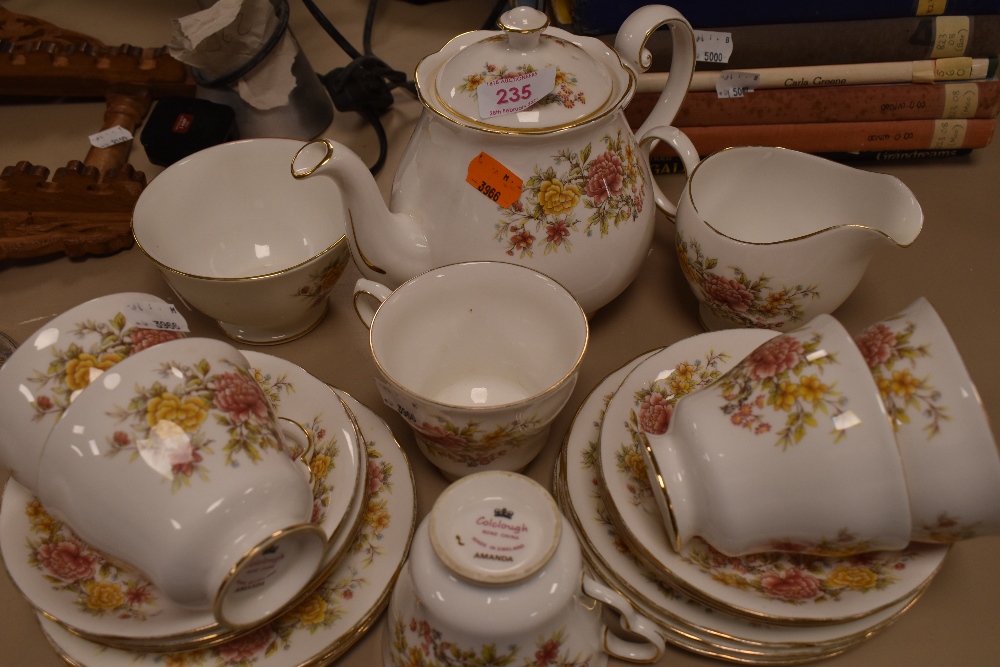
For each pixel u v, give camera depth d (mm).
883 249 901
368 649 589
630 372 659
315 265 745
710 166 811
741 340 682
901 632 593
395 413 758
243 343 831
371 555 592
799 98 937
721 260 719
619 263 720
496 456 638
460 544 487
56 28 1138
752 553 565
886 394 513
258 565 510
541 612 474
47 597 532
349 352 825
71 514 511
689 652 579
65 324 555
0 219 899
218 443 507
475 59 676
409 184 716
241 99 1014
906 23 896
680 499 542
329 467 592
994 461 480
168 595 509
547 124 641
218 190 887
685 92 819
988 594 615
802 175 814
